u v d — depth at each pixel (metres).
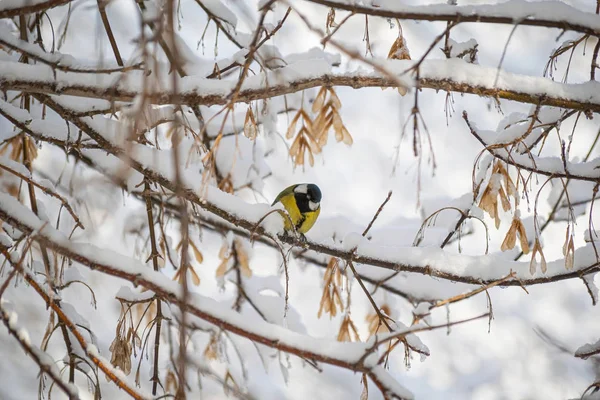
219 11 9.67
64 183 13.09
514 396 16.12
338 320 15.51
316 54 10.95
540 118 8.23
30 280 5.83
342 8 6.09
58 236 6.23
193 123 11.23
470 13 6.21
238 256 11.55
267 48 9.76
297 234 8.06
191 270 9.51
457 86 6.96
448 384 16.39
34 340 14.45
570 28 6.34
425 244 11.01
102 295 15.04
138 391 5.50
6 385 13.93
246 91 6.95
